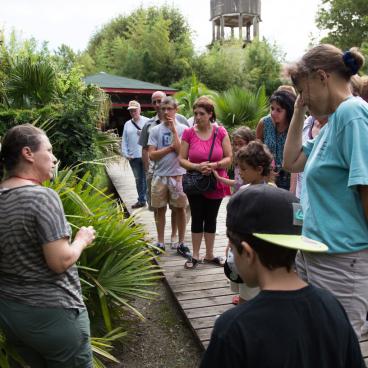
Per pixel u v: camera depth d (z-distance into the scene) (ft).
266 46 76.07
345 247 5.60
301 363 3.38
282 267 3.70
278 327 3.42
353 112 5.37
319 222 5.75
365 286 5.71
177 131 14.92
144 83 62.08
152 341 11.16
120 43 97.40
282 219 3.70
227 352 3.36
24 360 6.84
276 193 3.80
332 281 5.77
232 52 76.89
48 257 6.03
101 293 9.32
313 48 5.81
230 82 74.23
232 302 11.97
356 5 85.87
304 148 6.75
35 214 5.96
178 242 16.24
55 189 9.45
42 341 6.27
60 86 23.44
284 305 3.52
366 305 5.83
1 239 6.07
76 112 21.07
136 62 86.58
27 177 6.41
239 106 33.40
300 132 6.84
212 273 13.84
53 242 5.98
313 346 3.47
